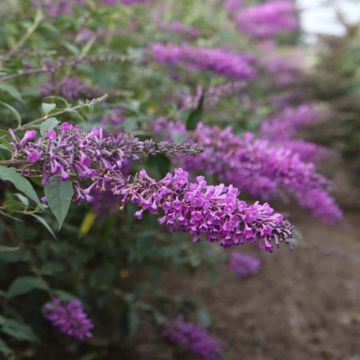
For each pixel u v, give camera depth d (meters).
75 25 1.07
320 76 2.66
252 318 1.52
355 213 2.31
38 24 1.02
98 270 1.11
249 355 1.37
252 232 0.50
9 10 1.20
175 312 1.31
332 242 1.99
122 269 1.24
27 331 0.84
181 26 1.55
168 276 1.67
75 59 0.87
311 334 1.48
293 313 1.57
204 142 0.77
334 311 1.59
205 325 1.25
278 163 0.74
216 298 1.59
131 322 1.12
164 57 1.13
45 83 0.91
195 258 1.12
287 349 1.41
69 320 0.80
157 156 0.78
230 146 0.77
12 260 0.86
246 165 0.75
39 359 1.16
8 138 0.61
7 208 0.59
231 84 0.98
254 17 2.03
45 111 0.63
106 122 0.84
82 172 0.50
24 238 0.90
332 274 1.79
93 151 0.51
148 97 1.19
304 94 2.37
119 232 1.13
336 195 2.38
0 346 0.80
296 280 1.74
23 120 0.93
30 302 1.05
